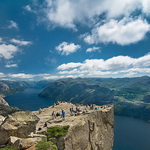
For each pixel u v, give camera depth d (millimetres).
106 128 39469
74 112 37188
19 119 14859
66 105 48719
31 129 15305
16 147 12047
